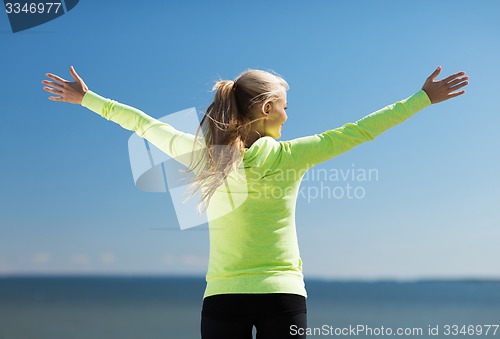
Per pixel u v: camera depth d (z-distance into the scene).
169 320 46.75
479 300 93.19
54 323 43.44
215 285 3.56
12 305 69.94
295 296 3.50
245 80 3.72
